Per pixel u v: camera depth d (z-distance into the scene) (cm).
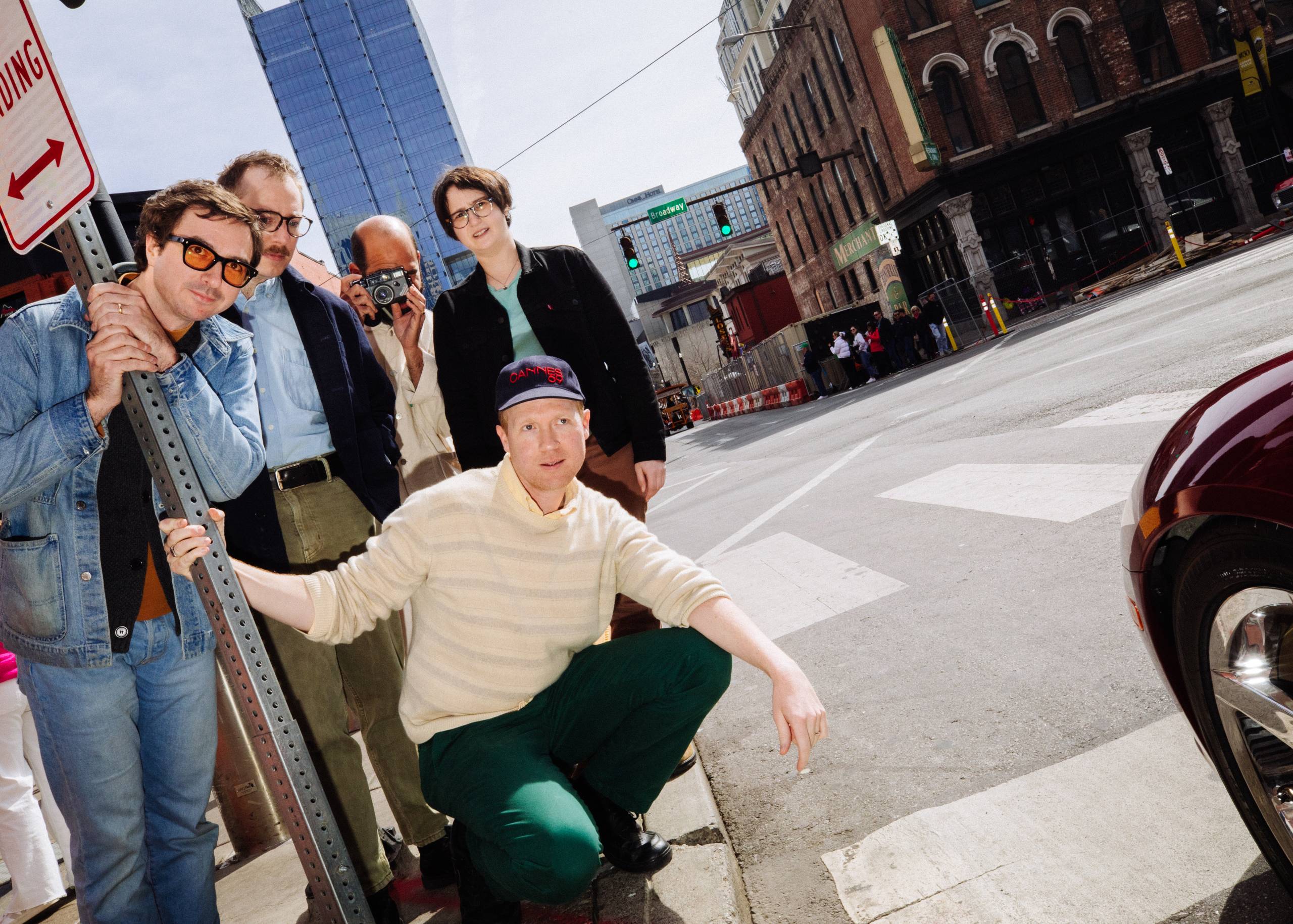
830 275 3916
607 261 16350
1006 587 376
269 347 268
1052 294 2800
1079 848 201
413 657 222
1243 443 145
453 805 209
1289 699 142
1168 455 164
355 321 292
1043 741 251
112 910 204
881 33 2589
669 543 789
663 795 280
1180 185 2850
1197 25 2791
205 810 224
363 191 15725
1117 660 281
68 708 198
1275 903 167
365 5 15625
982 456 661
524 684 219
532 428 206
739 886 227
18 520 199
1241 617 146
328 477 272
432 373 330
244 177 262
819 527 623
